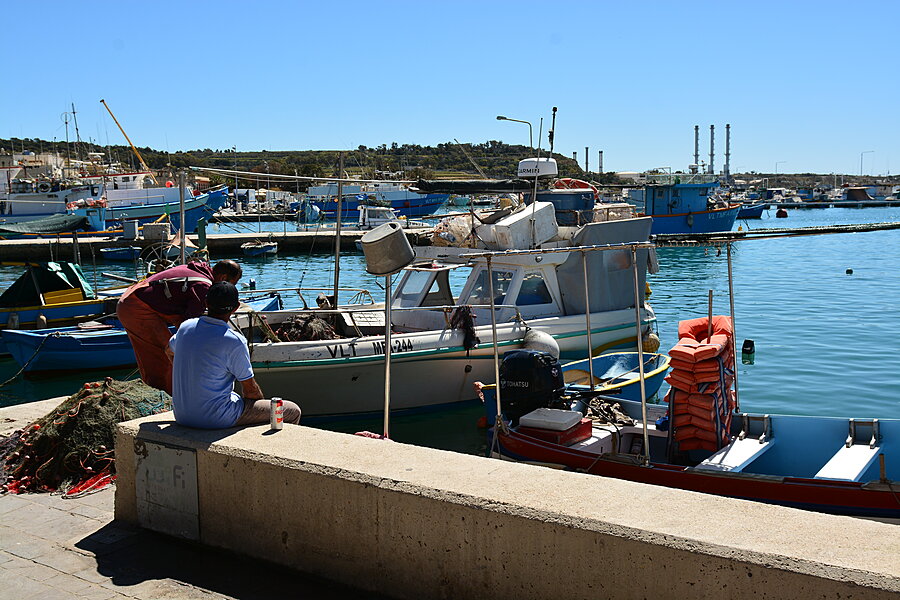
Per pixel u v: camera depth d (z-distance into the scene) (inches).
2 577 166.1
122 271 1296.8
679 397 283.3
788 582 113.1
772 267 1294.3
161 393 275.6
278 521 165.9
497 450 295.7
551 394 324.5
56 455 235.9
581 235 483.5
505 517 137.1
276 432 182.5
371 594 154.6
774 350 634.2
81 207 1854.1
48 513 205.6
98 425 243.0
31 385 596.1
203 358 183.6
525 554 135.8
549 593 134.1
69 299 696.4
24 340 596.1
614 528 127.3
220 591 158.7
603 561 128.3
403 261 229.8
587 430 305.9
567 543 131.4
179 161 4431.6
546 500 138.4
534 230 469.7
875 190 5280.5
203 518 178.1
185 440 179.0
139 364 265.4
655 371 447.2
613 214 526.3
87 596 157.0
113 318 690.2
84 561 173.6
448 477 150.9
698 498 137.9
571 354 478.6
